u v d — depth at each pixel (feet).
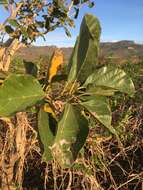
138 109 18.49
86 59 3.78
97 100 3.82
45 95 3.62
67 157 3.53
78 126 3.58
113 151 17.57
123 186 17.29
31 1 9.38
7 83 3.42
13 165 11.60
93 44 3.71
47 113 3.85
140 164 17.83
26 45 9.48
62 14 9.46
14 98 3.43
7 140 11.41
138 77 21.68
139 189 17.33
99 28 3.64
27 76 3.50
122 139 17.08
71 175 14.24
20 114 10.85
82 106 3.78
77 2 9.48
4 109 3.36
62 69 4.14
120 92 4.06
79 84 3.95
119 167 17.57
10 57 9.27
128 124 17.87
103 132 15.16
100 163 15.47
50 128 3.79
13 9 9.02
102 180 17.10
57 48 4.14
